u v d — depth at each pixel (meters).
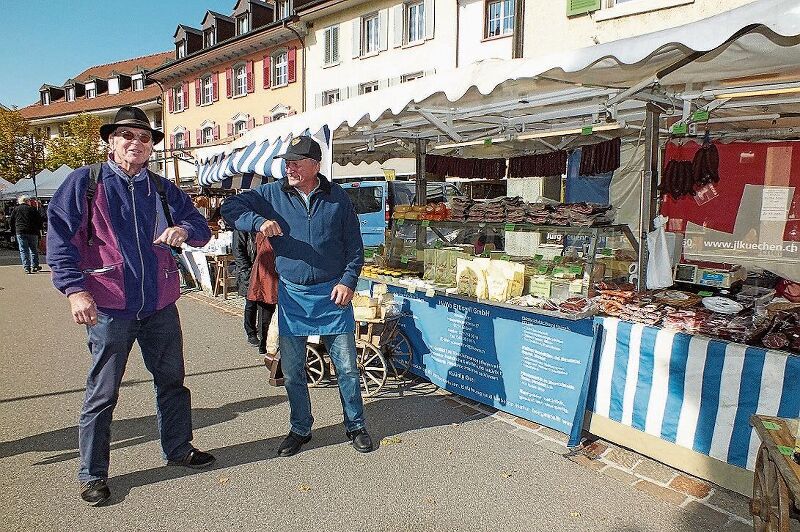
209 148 8.81
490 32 14.98
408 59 16.86
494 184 13.57
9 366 5.50
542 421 3.92
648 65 3.46
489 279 4.18
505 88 4.39
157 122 32.28
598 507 2.94
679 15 8.63
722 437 3.03
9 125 30.72
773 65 3.62
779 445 2.13
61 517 2.81
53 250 2.66
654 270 4.02
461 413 4.25
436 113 5.37
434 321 4.73
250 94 23.17
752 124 6.29
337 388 4.77
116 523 2.76
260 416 4.18
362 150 7.73
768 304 3.43
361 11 18.17
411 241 5.62
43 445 3.66
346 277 3.45
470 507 2.94
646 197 4.04
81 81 41.34
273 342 4.92
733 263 5.09
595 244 3.97
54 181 18.89
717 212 5.14
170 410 3.30
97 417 2.89
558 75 3.66
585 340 3.63
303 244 3.38
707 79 3.98
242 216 3.23
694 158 4.48
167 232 2.86
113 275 2.84
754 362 2.90
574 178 9.17
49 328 7.24
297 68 20.94
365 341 4.59
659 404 3.30
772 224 4.95
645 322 3.44
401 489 3.11
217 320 7.75
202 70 25.75
